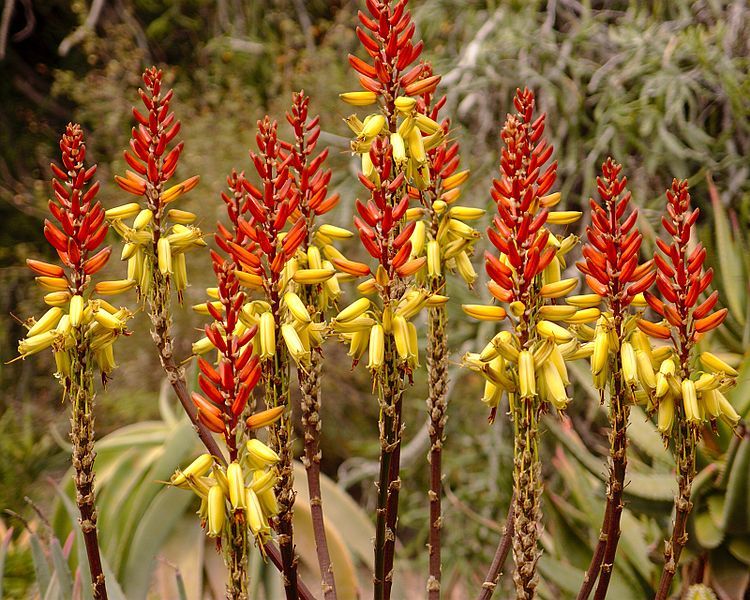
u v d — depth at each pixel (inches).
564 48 138.7
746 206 107.3
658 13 140.1
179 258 45.9
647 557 66.1
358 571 93.7
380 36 45.4
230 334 42.3
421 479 161.9
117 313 44.9
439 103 47.5
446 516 139.8
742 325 77.9
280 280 44.3
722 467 66.2
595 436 124.6
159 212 45.3
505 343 43.6
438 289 47.5
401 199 46.1
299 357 43.3
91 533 44.5
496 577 47.7
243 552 43.2
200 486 42.7
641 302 45.2
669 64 126.6
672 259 43.8
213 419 42.3
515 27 139.6
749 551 65.7
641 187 128.8
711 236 80.1
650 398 44.3
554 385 43.4
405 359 44.2
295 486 86.1
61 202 44.3
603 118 129.4
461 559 132.3
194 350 45.7
